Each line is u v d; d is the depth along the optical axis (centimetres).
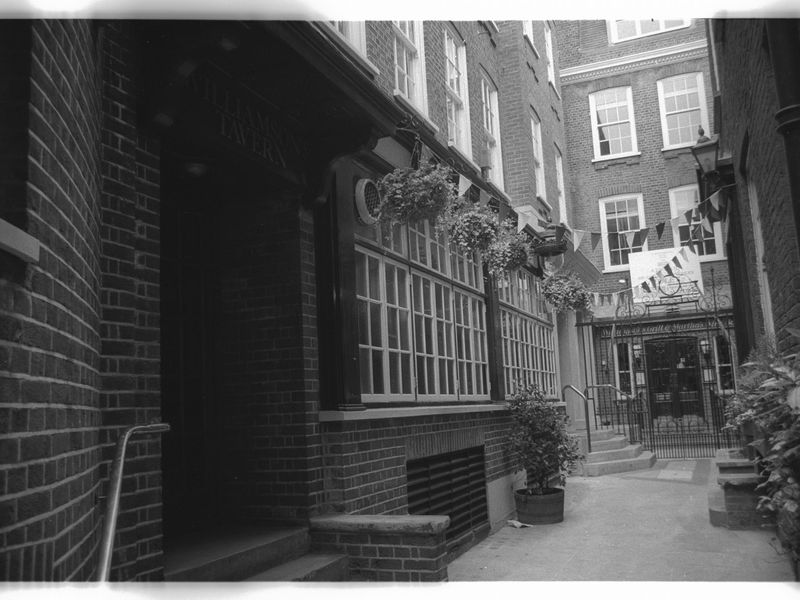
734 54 679
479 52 1169
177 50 422
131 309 401
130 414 393
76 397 280
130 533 384
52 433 241
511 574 654
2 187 224
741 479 795
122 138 408
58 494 245
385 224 723
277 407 582
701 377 1797
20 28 231
